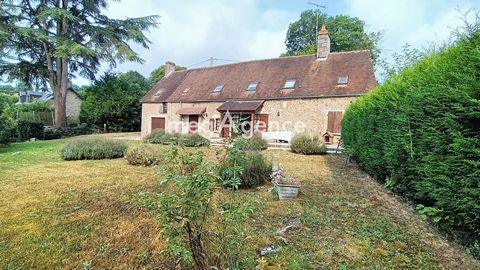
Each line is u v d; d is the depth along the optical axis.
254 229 3.43
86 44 21.83
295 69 18.75
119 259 2.84
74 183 5.60
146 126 23.67
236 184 2.44
